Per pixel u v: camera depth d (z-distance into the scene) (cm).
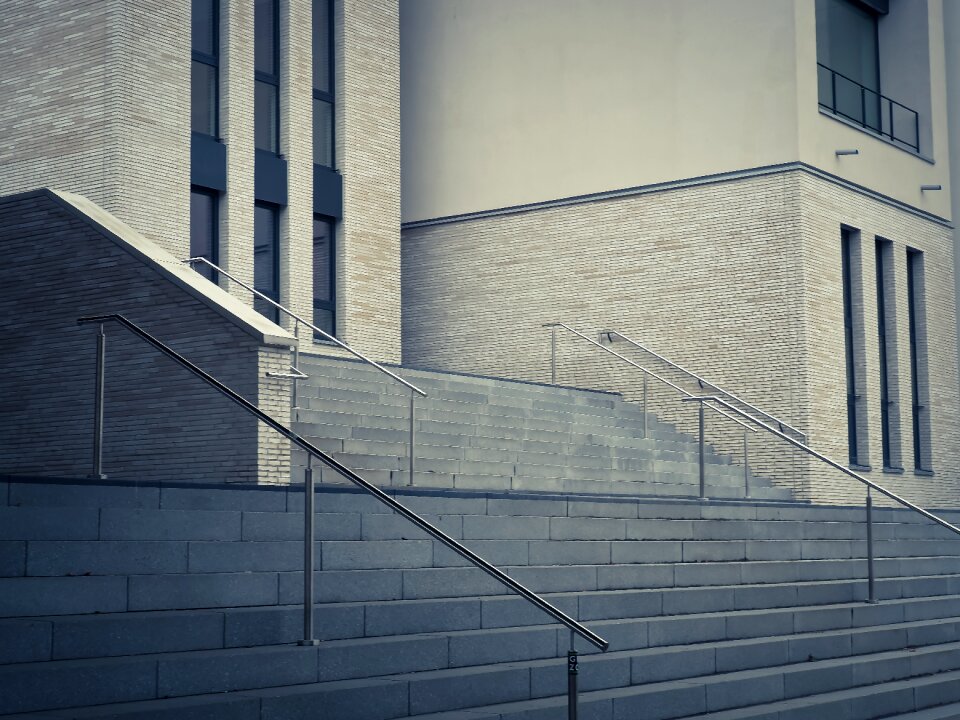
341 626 869
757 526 1441
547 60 2442
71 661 707
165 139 1962
